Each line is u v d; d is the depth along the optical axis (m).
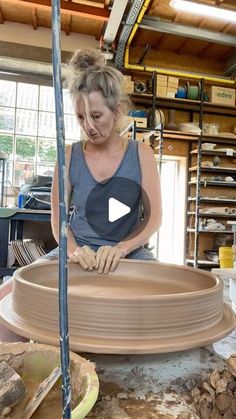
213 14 4.24
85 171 1.27
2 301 0.74
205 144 5.23
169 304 0.56
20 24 4.99
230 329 0.63
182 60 5.49
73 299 0.55
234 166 5.58
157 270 0.89
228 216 5.27
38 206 3.03
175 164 5.54
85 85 1.12
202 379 0.62
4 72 4.84
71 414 0.35
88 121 1.15
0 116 4.91
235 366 0.53
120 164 1.27
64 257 0.34
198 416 0.53
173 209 5.57
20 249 3.06
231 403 0.51
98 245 1.22
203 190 5.39
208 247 5.36
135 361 0.71
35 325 0.59
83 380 0.45
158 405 0.55
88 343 0.53
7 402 0.45
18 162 4.97
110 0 4.19
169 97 5.00
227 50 5.36
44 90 5.02
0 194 4.28
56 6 0.33
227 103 5.27
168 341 0.55
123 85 1.21
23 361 0.53
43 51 5.04
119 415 0.52
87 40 5.20
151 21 4.59
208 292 0.62
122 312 0.54
